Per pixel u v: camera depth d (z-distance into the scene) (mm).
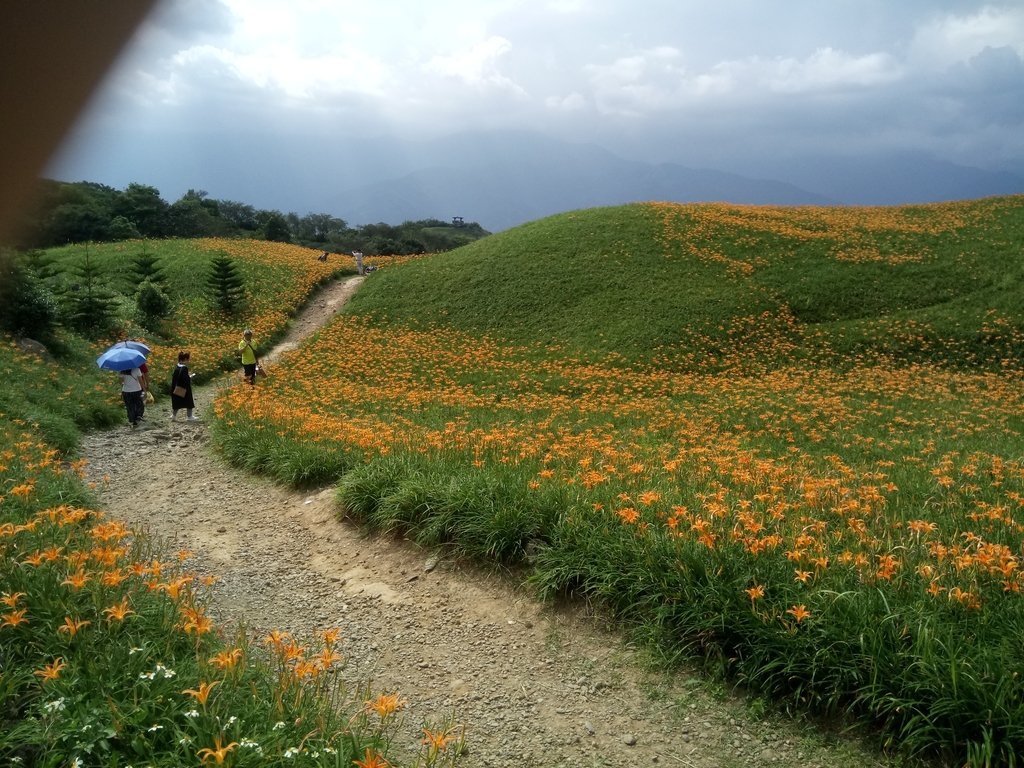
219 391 19172
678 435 14336
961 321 26375
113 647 4145
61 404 14594
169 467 11961
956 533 6578
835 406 17547
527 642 5762
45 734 3314
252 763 3285
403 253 84000
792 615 4926
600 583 5930
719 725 4660
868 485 9195
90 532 5820
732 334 26703
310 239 94625
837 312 28703
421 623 6168
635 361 24812
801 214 43000
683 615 5297
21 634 4152
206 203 76938
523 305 31203
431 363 24703
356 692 5020
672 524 5910
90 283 26906
